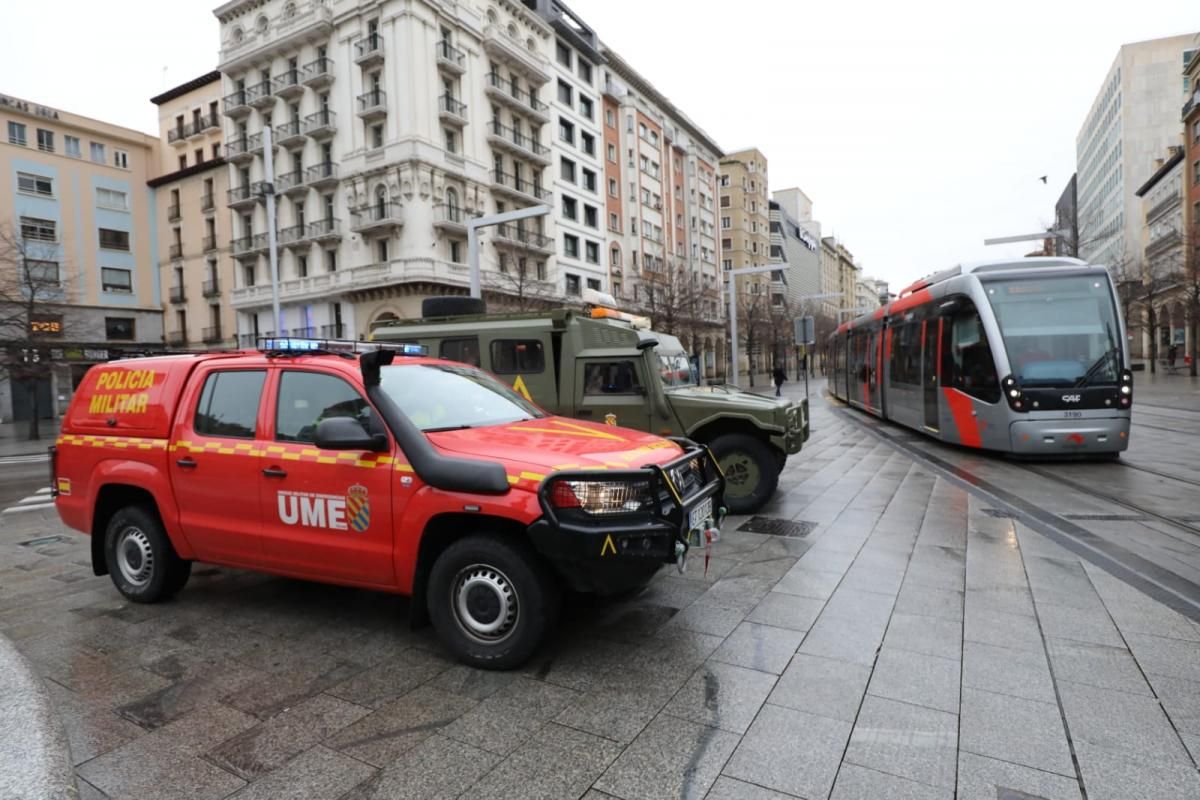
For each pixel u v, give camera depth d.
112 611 4.39
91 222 43.91
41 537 7.12
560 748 2.61
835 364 26.06
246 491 3.97
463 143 35.16
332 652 3.62
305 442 3.85
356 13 33.72
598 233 46.97
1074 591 4.23
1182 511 6.41
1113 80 71.12
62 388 34.66
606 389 7.05
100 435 4.66
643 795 2.30
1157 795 2.23
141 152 46.56
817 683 3.08
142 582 4.49
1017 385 9.39
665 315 36.28
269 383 4.07
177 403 4.36
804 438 7.59
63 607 4.50
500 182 37.66
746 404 6.75
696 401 6.79
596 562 3.11
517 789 2.36
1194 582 4.38
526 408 4.54
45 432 26.83
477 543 3.30
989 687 3.00
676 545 3.28
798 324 19.95
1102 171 77.81
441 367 4.50
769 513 6.72
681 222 60.38
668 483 3.35
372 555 3.55
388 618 4.14
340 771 2.50
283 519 3.84
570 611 4.07
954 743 2.56
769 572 4.76
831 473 9.17
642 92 54.62
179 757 2.62
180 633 3.96
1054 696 2.91
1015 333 9.63
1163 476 8.28
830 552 5.25
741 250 73.50
